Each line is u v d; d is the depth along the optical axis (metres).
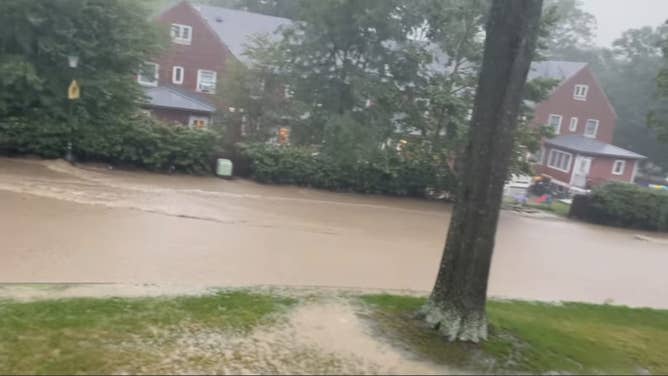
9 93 16.48
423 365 5.42
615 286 12.49
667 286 13.19
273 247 11.53
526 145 21.69
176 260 9.76
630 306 10.38
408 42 21.25
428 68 23.59
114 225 11.52
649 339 7.53
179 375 4.72
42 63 17.19
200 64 34.09
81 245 9.89
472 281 6.18
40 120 16.80
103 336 5.40
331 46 21.28
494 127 5.96
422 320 6.56
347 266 10.86
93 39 17.64
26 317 5.73
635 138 52.88
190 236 11.49
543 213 23.02
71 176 15.73
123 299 6.64
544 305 8.95
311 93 21.53
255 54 24.72
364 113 21.17
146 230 11.47
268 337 5.76
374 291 8.27
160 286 7.47
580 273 13.33
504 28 5.88
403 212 18.09
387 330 6.22
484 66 6.04
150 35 18.98
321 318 6.46
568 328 7.45
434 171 21.31
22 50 17.14
